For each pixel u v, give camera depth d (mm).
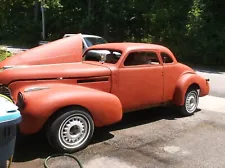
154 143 5230
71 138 4738
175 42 21500
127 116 6805
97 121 5000
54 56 5891
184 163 4477
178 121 6520
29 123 4473
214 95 9414
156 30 23266
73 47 6059
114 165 4367
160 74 6289
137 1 26672
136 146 5082
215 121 6566
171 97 6641
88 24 31141
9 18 40875
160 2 23812
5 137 3191
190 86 6906
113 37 29500
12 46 33969
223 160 4602
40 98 4512
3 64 5652
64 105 4559
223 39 19078
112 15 27844
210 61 19438
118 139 5387
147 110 7289
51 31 37125
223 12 20484
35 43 37000
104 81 5473
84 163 4410
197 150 4953
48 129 4590
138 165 4383
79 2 34062
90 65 5703
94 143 5180
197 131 5887
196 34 19859
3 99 3568
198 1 20859
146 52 6078
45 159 4520
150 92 6152
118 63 5652
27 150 4836
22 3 33906
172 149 4977
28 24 38500
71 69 5258
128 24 28109
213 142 5320
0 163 3193
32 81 4938
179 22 22016
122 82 5684
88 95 4848
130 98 5848
